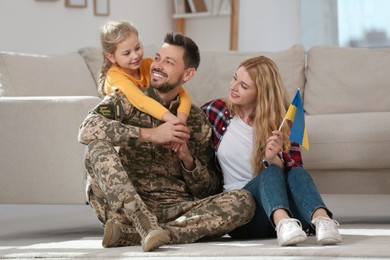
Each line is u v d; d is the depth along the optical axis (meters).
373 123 4.28
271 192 3.13
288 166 3.34
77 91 4.98
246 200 3.26
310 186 3.19
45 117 4.12
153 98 3.36
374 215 5.09
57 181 4.11
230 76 5.12
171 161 3.41
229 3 8.26
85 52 5.29
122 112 3.29
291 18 8.27
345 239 3.27
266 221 3.35
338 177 4.32
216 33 8.57
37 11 7.02
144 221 3.01
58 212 5.95
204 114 3.47
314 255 2.77
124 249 3.10
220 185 3.56
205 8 8.54
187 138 3.24
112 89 3.41
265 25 8.36
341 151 4.26
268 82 3.38
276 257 2.76
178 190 3.42
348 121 4.37
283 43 8.31
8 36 6.74
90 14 7.60
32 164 4.14
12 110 4.18
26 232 4.50
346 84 5.00
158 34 8.48
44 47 7.09
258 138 3.36
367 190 4.27
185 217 3.26
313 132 4.36
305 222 3.30
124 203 3.01
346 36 8.09
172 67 3.30
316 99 5.04
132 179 3.38
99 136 3.12
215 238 3.41
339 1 8.09
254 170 3.40
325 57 5.11
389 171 4.23
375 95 4.94
